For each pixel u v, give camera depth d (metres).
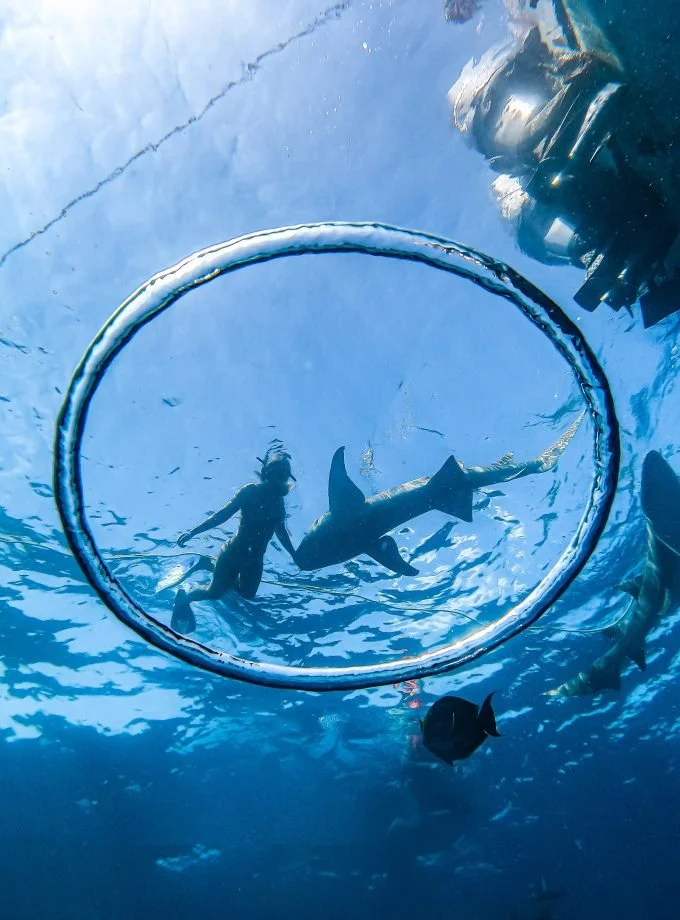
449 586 5.54
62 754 11.99
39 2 4.87
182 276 1.66
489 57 4.77
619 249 4.68
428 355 4.70
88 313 5.90
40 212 5.53
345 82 5.02
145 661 9.76
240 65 5.05
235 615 6.14
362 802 12.97
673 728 11.83
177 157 5.35
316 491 4.62
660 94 3.85
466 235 5.35
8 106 5.22
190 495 4.84
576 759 12.11
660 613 7.88
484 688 10.30
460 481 4.68
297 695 10.33
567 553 1.96
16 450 6.87
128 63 5.13
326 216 5.43
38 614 9.05
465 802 12.72
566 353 1.77
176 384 4.58
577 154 4.23
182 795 12.91
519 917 13.42
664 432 6.64
